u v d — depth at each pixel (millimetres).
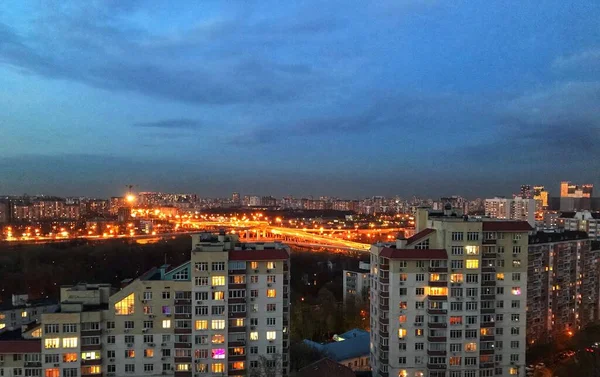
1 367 121812
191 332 129250
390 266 139750
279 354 133250
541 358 193000
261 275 133125
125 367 127750
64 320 123750
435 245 144000
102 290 136125
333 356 168875
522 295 142500
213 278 130125
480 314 139500
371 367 155875
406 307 139625
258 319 133125
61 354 123438
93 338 125562
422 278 139875
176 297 129500
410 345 139875
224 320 130375
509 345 142375
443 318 138750
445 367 138000
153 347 128875
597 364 171500
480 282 139375
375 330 150250
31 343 122750
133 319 128125
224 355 130375
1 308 189375
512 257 142000
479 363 139250
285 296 136500
